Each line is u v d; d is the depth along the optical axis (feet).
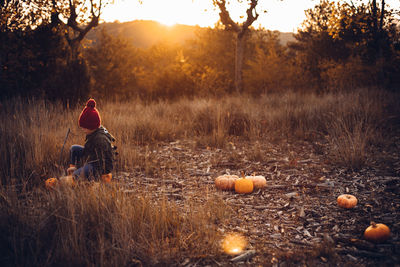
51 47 32.68
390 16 36.73
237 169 16.31
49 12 32.71
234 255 8.30
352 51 42.57
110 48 60.80
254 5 44.62
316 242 8.99
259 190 13.41
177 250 8.38
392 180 13.47
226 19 46.83
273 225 10.14
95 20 36.81
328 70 43.60
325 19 51.39
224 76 49.67
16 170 13.15
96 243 8.07
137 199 10.40
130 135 20.62
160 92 44.98
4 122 17.31
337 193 12.68
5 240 7.70
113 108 28.35
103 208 9.07
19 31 30.86
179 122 25.02
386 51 38.93
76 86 30.78
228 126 23.49
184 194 12.63
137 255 8.02
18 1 30.04
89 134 12.00
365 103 25.23
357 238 9.09
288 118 24.67
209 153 19.15
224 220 10.31
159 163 16.97
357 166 15.33
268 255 8.33
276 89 45.70
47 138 15.83
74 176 11.03
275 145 20.58
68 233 7.92
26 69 31.71
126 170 15.40
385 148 18.16
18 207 8.58
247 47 60.13
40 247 7.65
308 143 20.79
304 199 12.24
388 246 8.54
